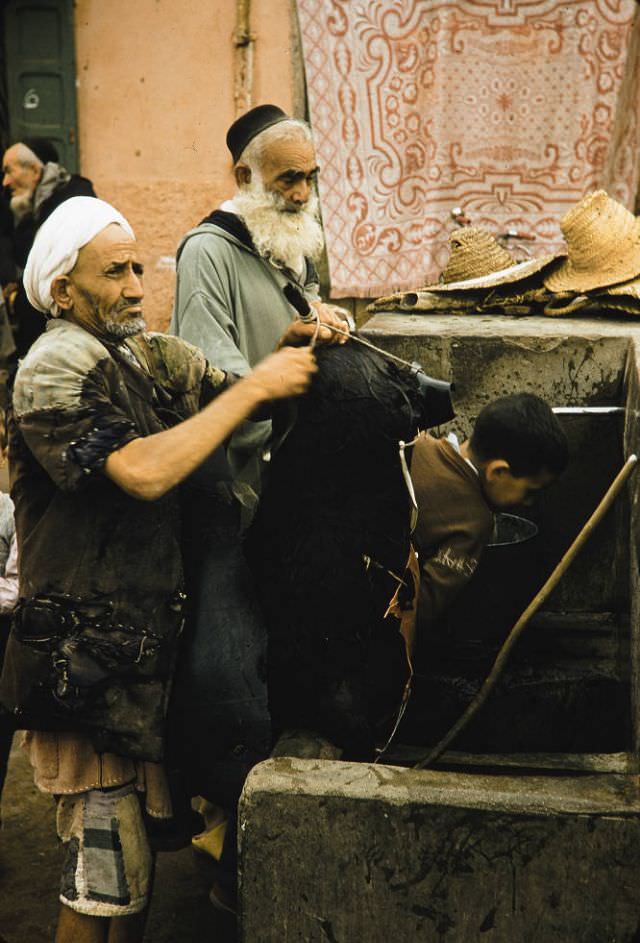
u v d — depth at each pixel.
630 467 2.07
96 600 2.14
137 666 2.15
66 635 2.13
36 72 6.58
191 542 2.30
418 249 6.25
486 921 1.99
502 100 6.06
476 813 1.95
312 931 2.05
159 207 6.68
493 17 5.96
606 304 3.43
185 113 6.56
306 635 2.21
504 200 6.17
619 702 2.54
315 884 2.03
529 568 2.63
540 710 2.56
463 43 5.99
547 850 1.94
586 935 1.96
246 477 2.86
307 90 6.12
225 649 2.23
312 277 3.23
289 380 2.10
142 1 6.44
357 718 2.23
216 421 2.06
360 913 2.03
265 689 2.24
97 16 6.49
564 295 3.50
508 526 2.83
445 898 2.00
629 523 2.17
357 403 2.19
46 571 2.15
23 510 2.20
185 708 2.24
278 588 2.23
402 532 2.25
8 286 6.06
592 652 2.68
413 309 3.68
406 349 3.26
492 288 3.64
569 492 2.95
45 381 2.09
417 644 2.64
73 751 2.20
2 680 2.23
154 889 3.08
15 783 3.60
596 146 6.08
